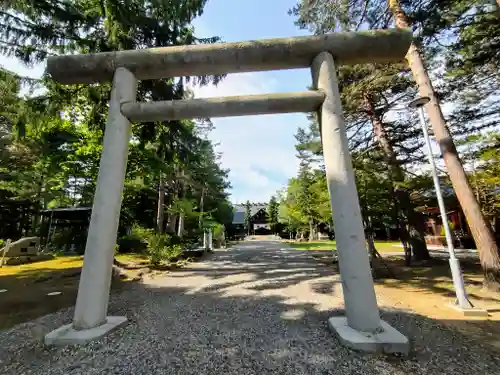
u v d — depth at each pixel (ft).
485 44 22.94
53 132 31.73
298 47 11.12
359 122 34.83
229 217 90.68
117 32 19.75
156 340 8.87
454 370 6.87
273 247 61.57
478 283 18.70
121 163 11.05
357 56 11.31
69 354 7.91
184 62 11.48
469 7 20.63
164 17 20.53
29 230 59.88
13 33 16.71
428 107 19.89
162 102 11.41
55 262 33.63
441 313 12.49
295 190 77.97
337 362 7.25
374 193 24.99
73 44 19.35
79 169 32.24
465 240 46.68
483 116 30.27
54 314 12.39
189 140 29.07
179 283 20.17
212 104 11.24
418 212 33.17
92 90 22.72
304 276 22.29
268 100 11.08
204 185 63.00
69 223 48.91
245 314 11.92
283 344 8.45
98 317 9.61
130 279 21.91
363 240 9.29
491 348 8.32
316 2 25.43
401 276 21.97
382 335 8.31
